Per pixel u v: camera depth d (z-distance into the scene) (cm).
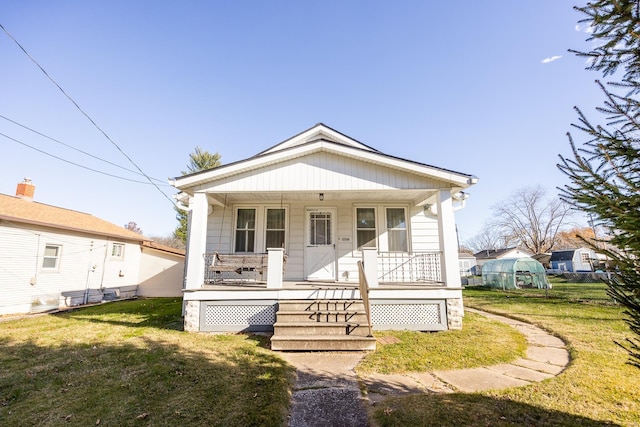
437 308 654
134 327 721
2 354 512
